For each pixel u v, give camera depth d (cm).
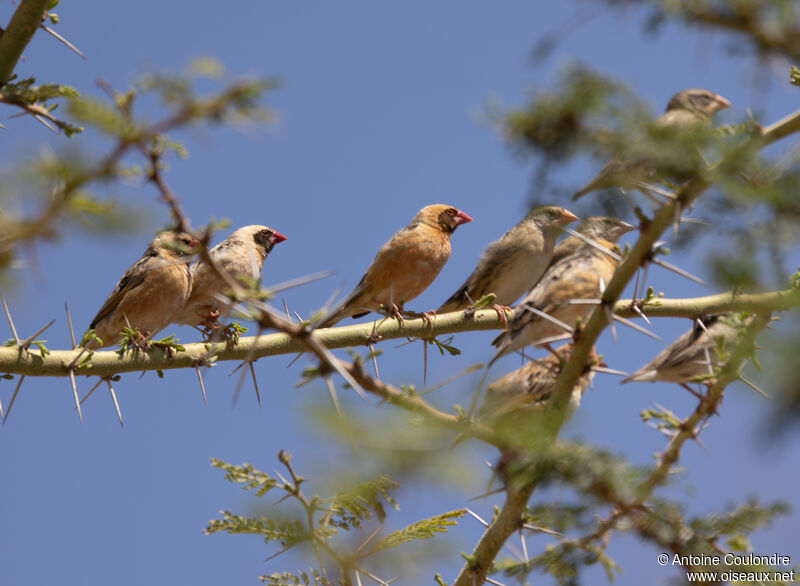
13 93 847
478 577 884
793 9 593
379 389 668
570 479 671
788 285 597
